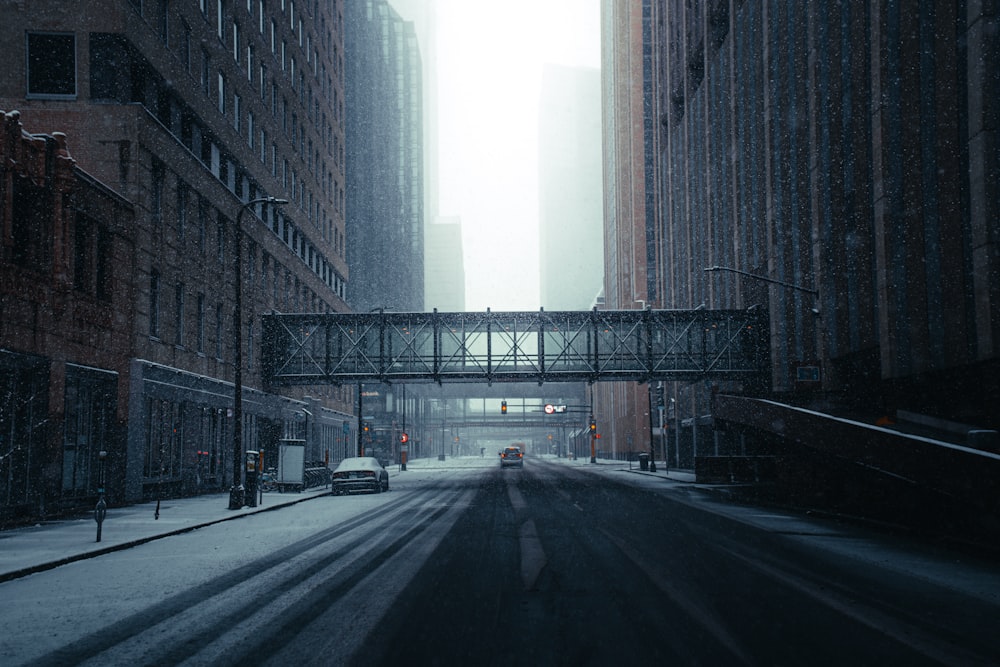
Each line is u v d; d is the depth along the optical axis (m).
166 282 31.23
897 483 19.72
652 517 20.91
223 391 37.47
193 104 34.34
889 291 26.30
